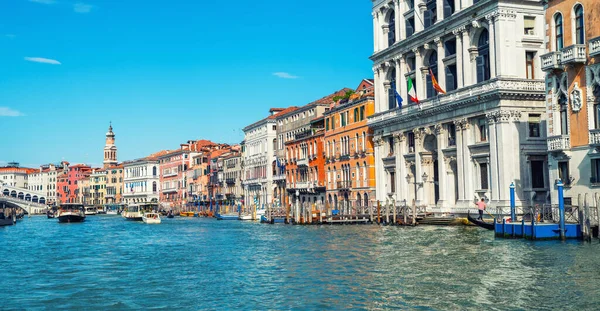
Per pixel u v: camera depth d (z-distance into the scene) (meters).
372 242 33.41
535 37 41.66
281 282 21.69
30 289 22.08
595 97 30.86
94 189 166.50
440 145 47.53
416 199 50.97
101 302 19.50
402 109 52.44
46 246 40.66
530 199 40.75
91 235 53.25
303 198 76.75
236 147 116.06
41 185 189.25
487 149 42.47
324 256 28.20
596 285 18.66
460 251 27.31
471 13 43.50
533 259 23.61
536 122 41.72
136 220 93.31
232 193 104.38
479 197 43.25
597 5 30.62
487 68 43.00
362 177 61.16
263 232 48.44
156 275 24.69
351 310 17.09
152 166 144.12
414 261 25.03
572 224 28.45
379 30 56.94
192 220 87.25
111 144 176.75
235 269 25.52
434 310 16.70
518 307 16.55
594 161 30.86
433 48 48.81
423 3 50.12
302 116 78.31
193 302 18.98
